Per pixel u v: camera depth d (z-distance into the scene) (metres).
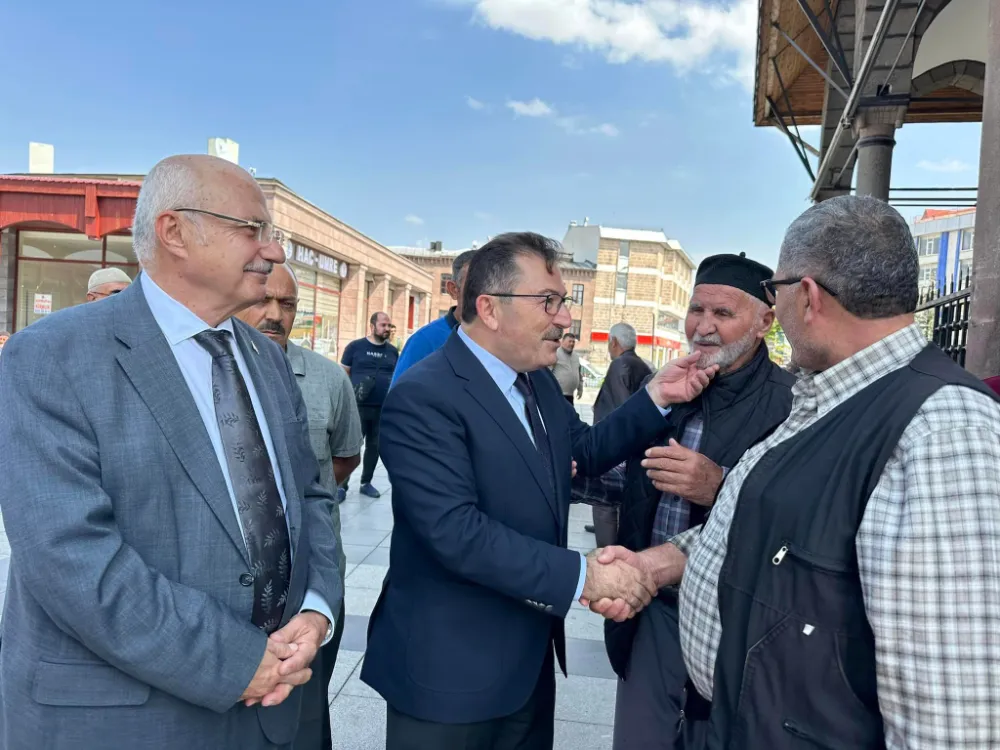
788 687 1.09
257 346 1.66
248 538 1.36
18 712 1.19
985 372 2.40
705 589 1.34
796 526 1.11
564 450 1.86
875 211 1.16
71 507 1.13
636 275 42.91
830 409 1.17
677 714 1.81
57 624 1.17
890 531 0.98
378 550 4.89
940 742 0.90
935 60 6.38
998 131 2.37
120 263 12.69
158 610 1.16
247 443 1.41
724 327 1.90
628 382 5.07
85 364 1.21
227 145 13.75
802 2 5.36
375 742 2.62
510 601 1.66
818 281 1.17
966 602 0.90
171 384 1.29
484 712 1.62
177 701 1.23
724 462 1.89
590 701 3.00
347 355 6.61
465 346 1.74
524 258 1.68
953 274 4.18
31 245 12.52
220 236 1.33
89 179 12.11
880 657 0.97
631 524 2.05
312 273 15.02
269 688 1.28
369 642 1.80
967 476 0.93
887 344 1.14
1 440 1.16
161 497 1.25
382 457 1.70
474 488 1.63
